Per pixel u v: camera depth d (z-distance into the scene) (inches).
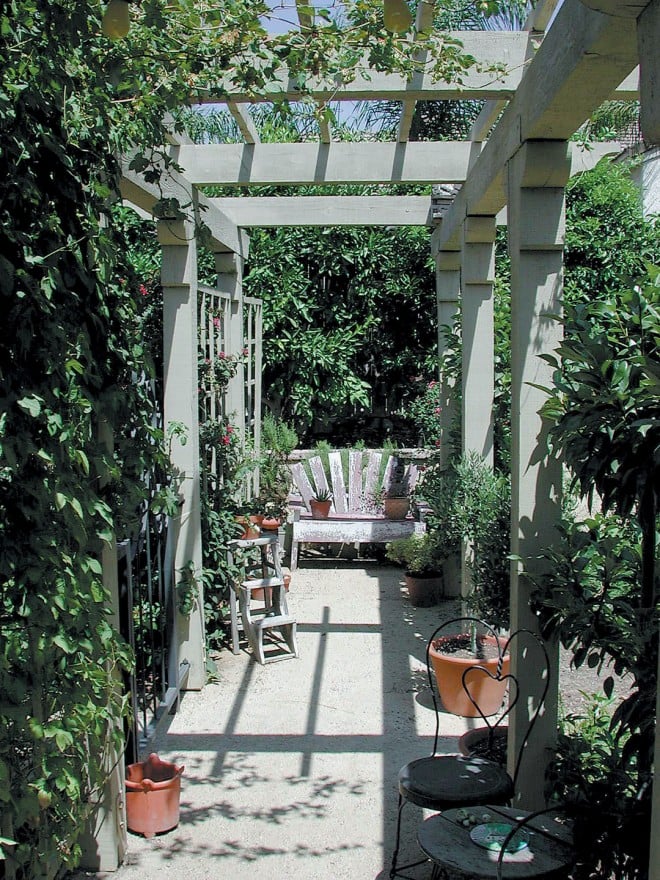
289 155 184.9
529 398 124.0
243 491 253.9
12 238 77.2
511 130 125.1
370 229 326.0
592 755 111.3
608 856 87.6
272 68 114.4
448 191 230.8
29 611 83.9
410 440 360.2
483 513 173.6
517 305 124.0
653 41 68.0
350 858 118.1
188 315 176.9
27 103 79.3
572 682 173.0
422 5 118.1
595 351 96.6
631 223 316.8
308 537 285.7
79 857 105.2
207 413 218.2
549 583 113.3
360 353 350.0
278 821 128.2
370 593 260.8
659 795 64.7
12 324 79.6
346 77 125.9
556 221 121.6
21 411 79.9
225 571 201.9
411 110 158.6
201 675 180.9
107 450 105.3
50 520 88.8
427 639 214.5
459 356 231.5
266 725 163.6
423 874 113.2
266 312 326.3
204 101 131.0
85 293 95.0
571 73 91.7
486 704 164.4
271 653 206.2
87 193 94.1
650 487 92.6
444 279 252.8
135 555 159.3
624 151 204.2
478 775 105.3
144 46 101.2
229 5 106.2
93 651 97.7
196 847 121.4
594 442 95.1
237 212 238.1
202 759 149.4
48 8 78.5
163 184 160.7
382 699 176.1
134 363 111.3
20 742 89.6
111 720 107.1
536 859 86.1
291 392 337.7
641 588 104.5
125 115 103.7
